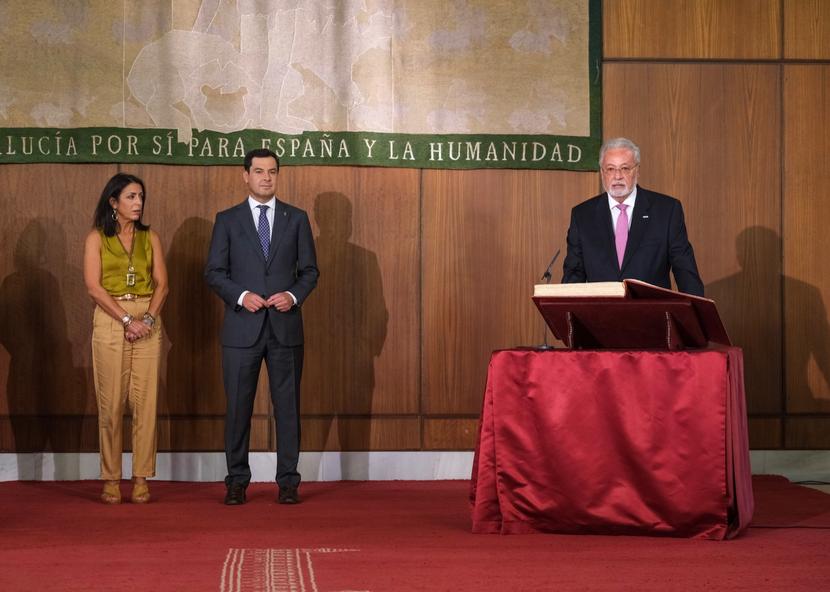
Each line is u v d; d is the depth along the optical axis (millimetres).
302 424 6695
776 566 3727
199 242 6641
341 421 6711
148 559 3873
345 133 6688
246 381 5812
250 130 6652
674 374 4301
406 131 6711
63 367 6602
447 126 6727
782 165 6852
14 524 4977
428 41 6727
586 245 5230
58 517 5238
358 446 6711
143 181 6590
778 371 6832
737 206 6824
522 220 6762
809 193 6859
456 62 6727
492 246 6758
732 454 4305
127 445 6617
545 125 6742
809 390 6844
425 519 5117
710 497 4266
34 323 6602
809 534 4469
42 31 6582
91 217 6605
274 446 6656
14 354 6598
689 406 4277
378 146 6691
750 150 6836
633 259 5160
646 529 4340
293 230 5969
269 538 4441
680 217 5219
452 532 4609
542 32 6750
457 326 6746
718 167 6820
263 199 5961
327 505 5703
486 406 4527
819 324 6844
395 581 3449
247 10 6660
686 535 4332
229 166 6656
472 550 4062
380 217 6727
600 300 4285
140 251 5938
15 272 6598
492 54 6738
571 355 4391
